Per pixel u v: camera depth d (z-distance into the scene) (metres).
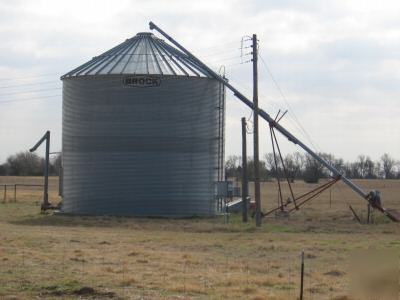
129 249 29.39
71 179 53.06
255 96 45.22
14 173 186.38
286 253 29.08
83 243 31.73
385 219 49.47
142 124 51.28
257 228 42.84
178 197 51.44
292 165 154.00
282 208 51.72
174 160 51.44
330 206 68.88
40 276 20.75
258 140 45.12
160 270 22.70
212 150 53.19
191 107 51.94
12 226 42.47
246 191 48.47
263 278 21.00
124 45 55.22
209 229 42.16
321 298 17.91
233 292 18.69
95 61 54.03
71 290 18.45
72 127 53.12
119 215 51.03
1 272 21.42
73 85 53.09
